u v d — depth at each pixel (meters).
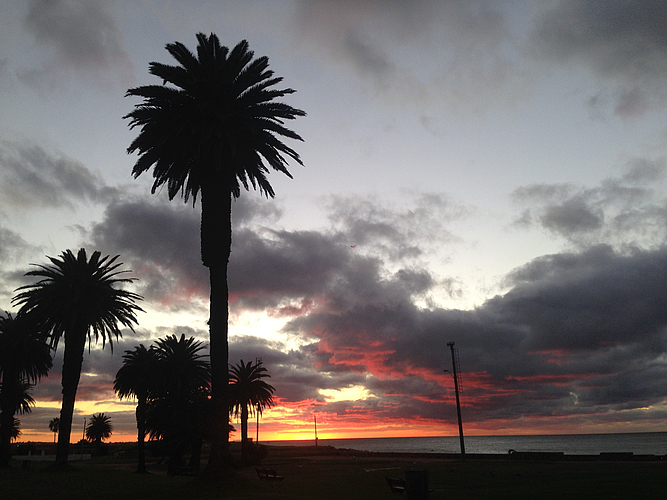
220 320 29.64
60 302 49.69
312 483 32.12
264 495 22.41
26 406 67.00
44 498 23.53
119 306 53.19
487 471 40.97
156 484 33.59
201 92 30.62
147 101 30.69
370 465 55.62
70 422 50.31
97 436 159.50
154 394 62.38
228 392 28.61
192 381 61.53
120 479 39.50
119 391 64.56
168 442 57.19
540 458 59.12
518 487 27.67
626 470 36.66
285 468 53.25
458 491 26.20
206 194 31.55
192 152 30.48
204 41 31.80
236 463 57.03
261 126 32.66
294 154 33.78
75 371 50.97
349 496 23.42
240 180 35.88
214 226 30.98
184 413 58.78
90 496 24.22
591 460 54.25
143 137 30.19
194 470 54.62
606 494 22.47
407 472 13.14
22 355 60.22
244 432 66.06
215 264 30.62
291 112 32.78
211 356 28.91
